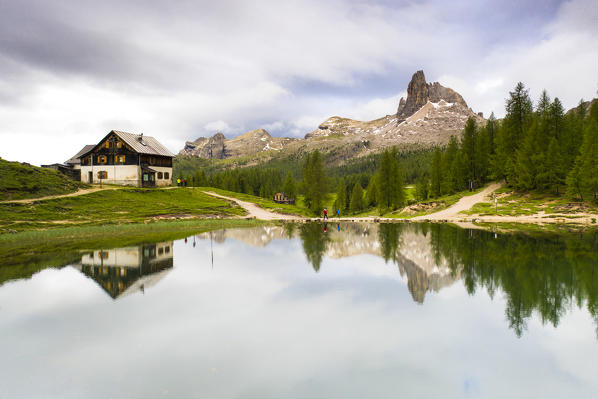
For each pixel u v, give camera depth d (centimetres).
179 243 3069
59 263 2159
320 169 9438
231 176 16388
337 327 1093
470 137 8081
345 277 1759
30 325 1123
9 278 1773
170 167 8725
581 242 2786
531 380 783
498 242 2884
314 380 782
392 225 4834
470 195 6975
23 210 4625
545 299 1368
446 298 1389
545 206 5319
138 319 1172
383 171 8388
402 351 927
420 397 715
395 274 1819
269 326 1103
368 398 712
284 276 1789
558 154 5753
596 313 1212
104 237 3569
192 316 1197
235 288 1557
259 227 4678
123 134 7875
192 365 857
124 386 762
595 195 5097
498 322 1134
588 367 846
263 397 716
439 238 3244
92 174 7850
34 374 821
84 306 1314
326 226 4809
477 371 824
